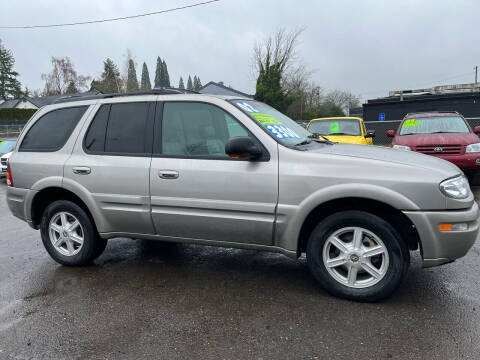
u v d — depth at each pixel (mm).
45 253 4723
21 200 4234
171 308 3158
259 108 3812
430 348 2502
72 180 3926
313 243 3225
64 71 55938
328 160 3119
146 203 3635
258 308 3119
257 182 3227
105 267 4148
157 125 3684
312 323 2859
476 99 21781
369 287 3107
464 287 3393
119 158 3740
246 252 4527
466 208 2916
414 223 2916
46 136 4215
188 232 3590
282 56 36781
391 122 23672
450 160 7727
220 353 2520
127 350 2582
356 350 2506
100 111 3971
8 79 68062
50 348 2635
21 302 3354
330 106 49062
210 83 39844
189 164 3457
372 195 2943
